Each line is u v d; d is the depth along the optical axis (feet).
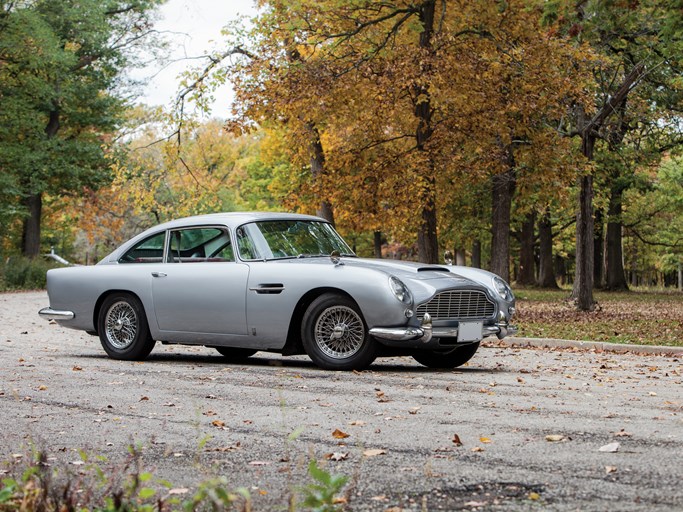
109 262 38.50
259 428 20.94
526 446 18.48
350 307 32.19
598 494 14.32
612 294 135.54
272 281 33.65
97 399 25.70
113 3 150.41
